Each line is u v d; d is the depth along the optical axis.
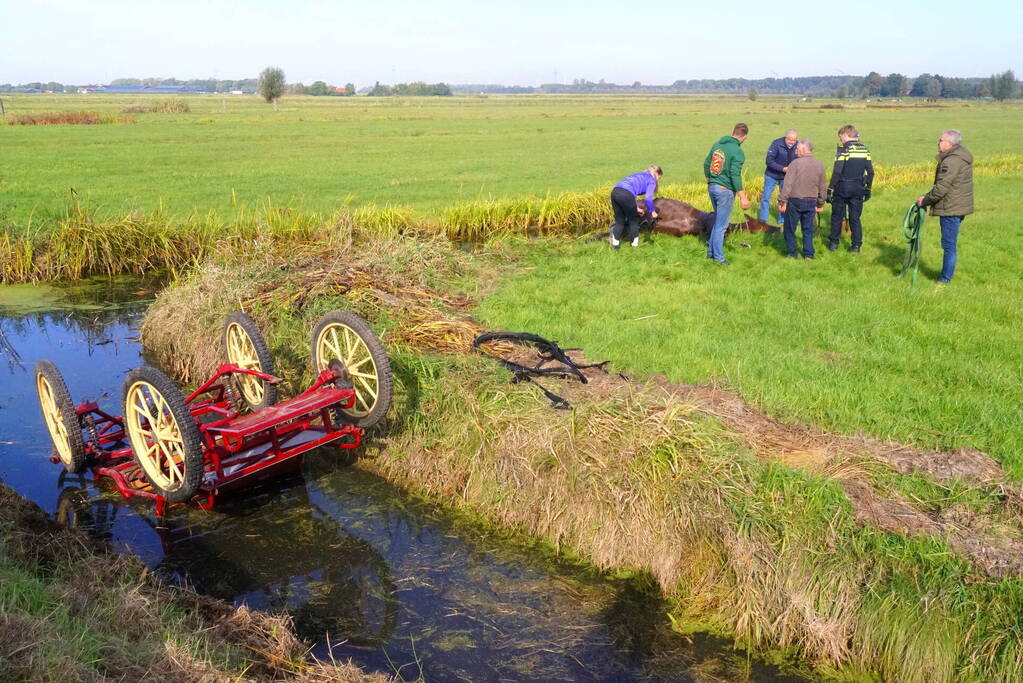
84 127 57.34
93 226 14.27
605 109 110.38
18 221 16.14
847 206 12.58
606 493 5.49
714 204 11.92
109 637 3.84
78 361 9.64
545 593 5.12
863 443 5.87
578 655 4.55
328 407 6.61
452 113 92.44
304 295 9.18
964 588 4.34
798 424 6.23
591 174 28.72
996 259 12.01
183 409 5.43
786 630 4.66
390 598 5.08
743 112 96.75
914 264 10.98
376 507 6.25
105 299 12.50
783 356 7.66
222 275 9.98
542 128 61.12
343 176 27.94
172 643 3.91
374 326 8.36
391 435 7.01
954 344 8.05
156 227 14.71
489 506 6.02
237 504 6.32
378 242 11.52
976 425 6.07
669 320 9.01
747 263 12.08
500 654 4.55
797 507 5.03
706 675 4.41
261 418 5.76
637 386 6.93
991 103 161.50
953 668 4.18
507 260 12.45
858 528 4.87
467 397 6.72
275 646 4.38
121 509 6.23
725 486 5.24
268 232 13.58
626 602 5.04
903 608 4.34
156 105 93.12
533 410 6.43
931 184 22.91
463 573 5.35
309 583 5.25
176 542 5.75
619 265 11.95
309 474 6.82
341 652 4.55
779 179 14.47
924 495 5.21
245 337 7.12
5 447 7.25
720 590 4.96
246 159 34.53
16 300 12.40
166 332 9.66
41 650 3.49
